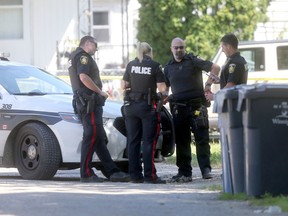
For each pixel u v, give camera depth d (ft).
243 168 94.12
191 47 268.62
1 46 272.51
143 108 121.19
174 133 127.65
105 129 124.88
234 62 119.34
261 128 90.79
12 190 108.27
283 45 200.85
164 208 89.30
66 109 124.88
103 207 90.12
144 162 122.72
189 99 127.03
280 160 91.25
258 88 90.38
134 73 121.49
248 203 90.63
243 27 273.33
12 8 272.92
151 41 272.92
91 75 122.72
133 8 359.87
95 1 368.89
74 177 136.77
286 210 85.40
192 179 130.21
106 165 124.16
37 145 124.88
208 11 271.28
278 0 313.94
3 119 127.95
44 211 87.61
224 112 95.09
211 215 84.23
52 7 271.49
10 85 131.34
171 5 269.03
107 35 367.25
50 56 271.08
